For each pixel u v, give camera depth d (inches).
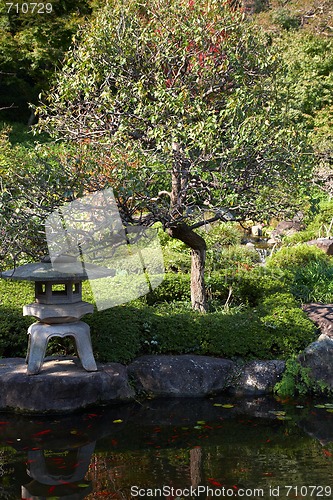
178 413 165.5
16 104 659.4
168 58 191.9
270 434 151.2
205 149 178.5
